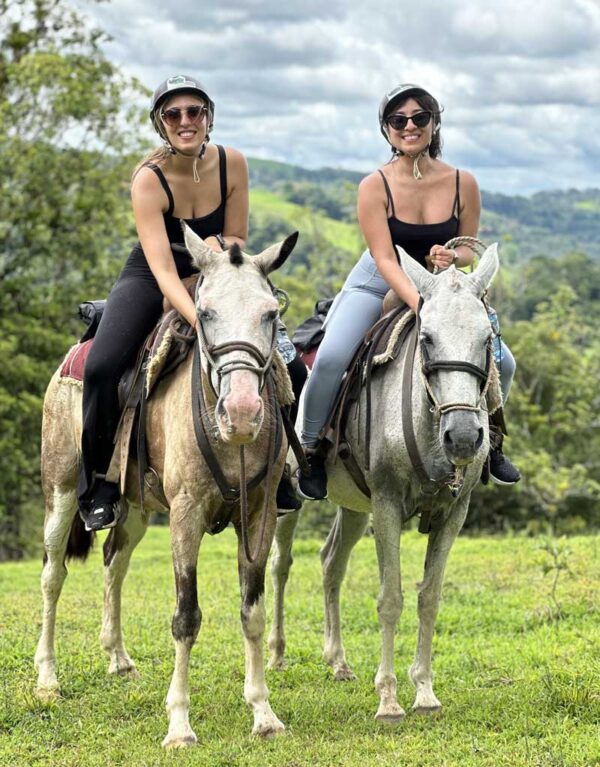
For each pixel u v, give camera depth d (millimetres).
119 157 22609
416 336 5152
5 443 20109
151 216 5289
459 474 4785
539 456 23141
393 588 5160
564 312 29750
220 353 4398
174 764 4469
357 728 5004
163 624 7664
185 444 4805
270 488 4875
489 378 4809
